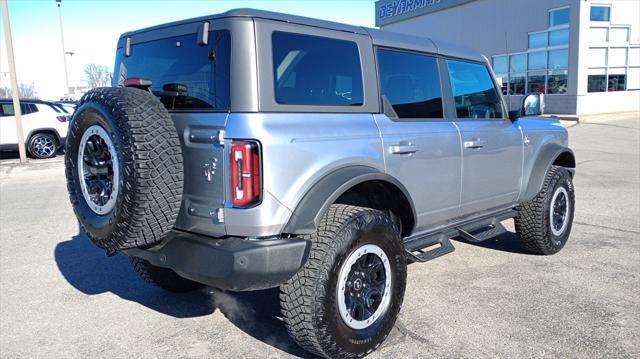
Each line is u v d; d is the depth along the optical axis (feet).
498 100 16.99
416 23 105.40
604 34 74.69
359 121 11.96
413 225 12.92
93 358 11.73
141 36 12.60
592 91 75.25
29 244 21.22
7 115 51.52
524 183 17.58
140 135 9.73
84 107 10.71
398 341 12.13
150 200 9.85
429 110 14.20
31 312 14.33
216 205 10.21
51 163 49.19
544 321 13.02
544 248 18.12
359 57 12.31
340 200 12.44
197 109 10.75
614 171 37.32
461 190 14.94
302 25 11.16
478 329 12.66
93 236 10.82
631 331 12.42
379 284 11.59
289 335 11.71
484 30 88.99
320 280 10.32
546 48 77.77
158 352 11.94
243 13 10.27
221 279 9.87
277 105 10.39
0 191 34.37
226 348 12.08
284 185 10.19
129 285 16.39
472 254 18.79
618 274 16.35
